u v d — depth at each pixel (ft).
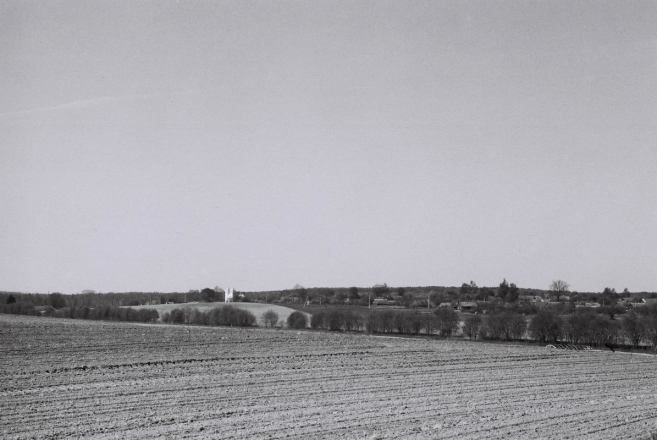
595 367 172.65
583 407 107.45
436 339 275.39
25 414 89.61
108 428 82.38
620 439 82.84
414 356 181.16
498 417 96.32
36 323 221.25
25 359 137.59
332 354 174.81
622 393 125.90
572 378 147.54
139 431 81.15
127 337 188.34
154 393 107.86
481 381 137.39
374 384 126.93
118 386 113.39
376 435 81.15
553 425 91.20
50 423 84.64
